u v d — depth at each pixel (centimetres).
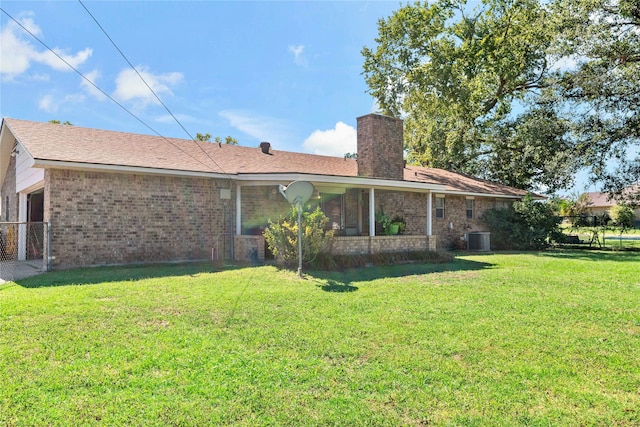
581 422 289
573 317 571
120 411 295
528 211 1931
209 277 877
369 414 296
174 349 420
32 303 592
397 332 489
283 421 285
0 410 292
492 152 2770
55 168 998
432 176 2064
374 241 1268
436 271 1046
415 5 2511
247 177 1233
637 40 1916
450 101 2509
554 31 1980
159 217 1162
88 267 1031
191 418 287
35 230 1425
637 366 394
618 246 1977
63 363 381
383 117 1650
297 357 405
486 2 2475
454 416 295
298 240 985
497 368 385
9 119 1195
